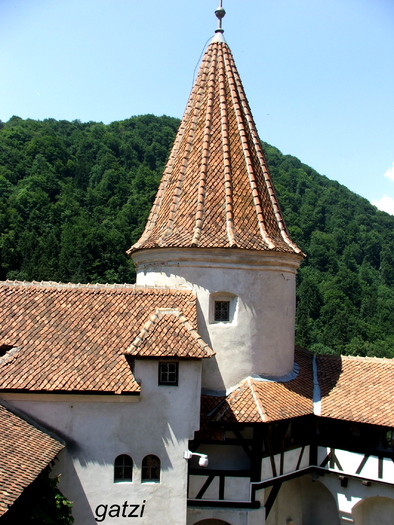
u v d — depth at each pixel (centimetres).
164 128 14888
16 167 10662
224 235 2320
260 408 2141
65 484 1961
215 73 2669
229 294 2331
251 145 2603
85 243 7906
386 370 2520
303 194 14012
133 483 1998
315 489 2622
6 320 2108
